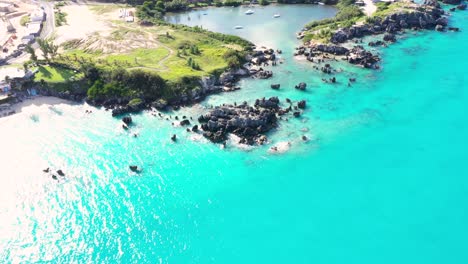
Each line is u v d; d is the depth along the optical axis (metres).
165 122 143.50
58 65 170.50
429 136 134.75
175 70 166.88
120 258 97.06
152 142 133.62
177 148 130.50
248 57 186.00
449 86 162.12
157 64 173.12
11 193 114.94
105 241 101.25
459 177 118.69
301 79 170.00
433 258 96.00
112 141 134.50
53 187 116.75
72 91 158.88
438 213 107.31
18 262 96.31
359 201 111.12
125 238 102.06
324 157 126.06
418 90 160.12
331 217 106.62
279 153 127.62
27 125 143.25
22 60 179.12
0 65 174.00
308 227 103.94
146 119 145.62
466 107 148.62
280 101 153.75
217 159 125.75
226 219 106.56
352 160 124.75
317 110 148.62
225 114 141.50
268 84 166.75
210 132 136.25
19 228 104.88
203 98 157.38
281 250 98.25
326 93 159.38
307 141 132.75
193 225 105.25
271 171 121.12
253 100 154.75
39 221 106.69
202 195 113.62
